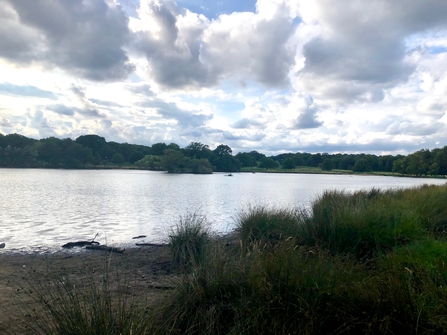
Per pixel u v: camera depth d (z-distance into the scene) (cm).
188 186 4506
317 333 353
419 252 550
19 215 1666
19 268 778
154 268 758
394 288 376
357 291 389
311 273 428
